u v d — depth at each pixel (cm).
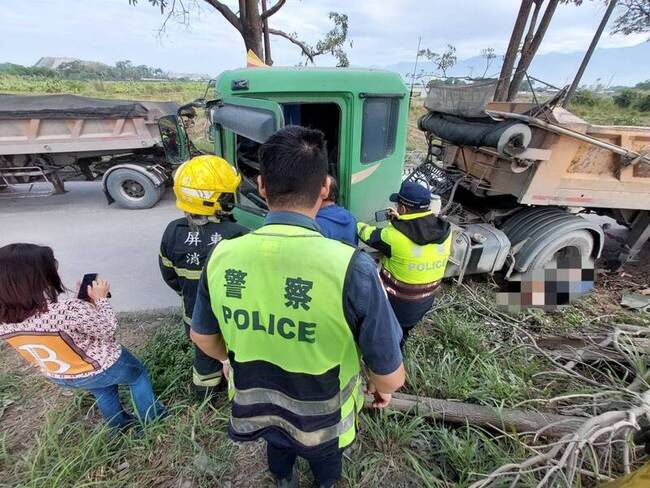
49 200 623
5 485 183
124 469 192
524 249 361
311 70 256
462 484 180
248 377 114
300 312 96
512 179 346
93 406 221
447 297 357
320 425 115
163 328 302
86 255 432
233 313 103
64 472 180
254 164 300
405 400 225
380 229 238
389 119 288
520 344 282
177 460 197
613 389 237
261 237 98
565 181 331
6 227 506
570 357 274
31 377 254
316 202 101
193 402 232
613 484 156
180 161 563
